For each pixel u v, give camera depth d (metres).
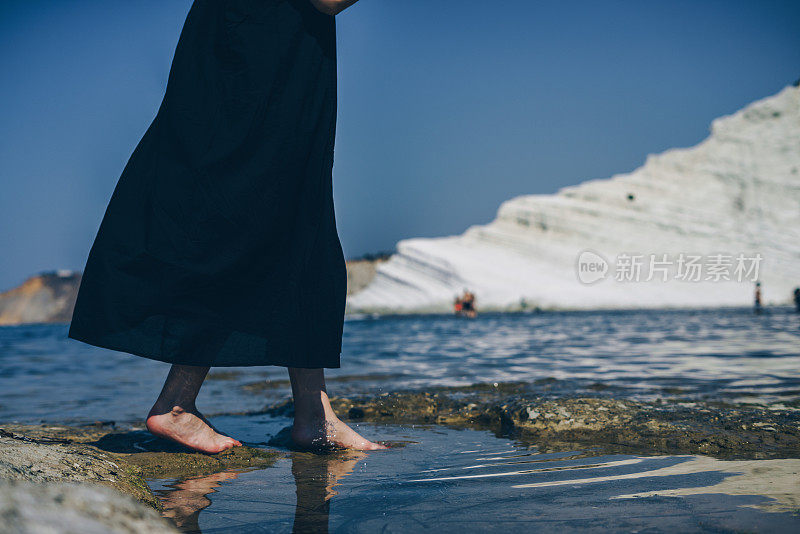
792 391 3.30
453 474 1.71
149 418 2.01
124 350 1.85
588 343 8.80
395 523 1.23
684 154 60.81
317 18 2.05
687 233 51.31
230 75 1.96
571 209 53.25
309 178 2.05
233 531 1.20
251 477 1.71
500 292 45.41
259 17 1.97
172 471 1.79
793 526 1.11
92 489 0.73
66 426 2.62
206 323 1.91
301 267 2.03
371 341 10.47
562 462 1.85
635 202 55.44
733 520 1.16
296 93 2.00
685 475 1.60
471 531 1.16
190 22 2.05
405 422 2.79
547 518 1.23
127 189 1.97
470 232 53.81
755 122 59.94
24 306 104.12
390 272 50.34
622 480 1.57
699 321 17.88
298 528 1.21
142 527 0.70
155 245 1.90
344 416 2.97
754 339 8.83
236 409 3.25
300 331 2.01
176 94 1.98
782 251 49.47
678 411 2.47
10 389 4.48
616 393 3.24
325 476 1.72
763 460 1.79
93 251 1.93
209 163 1.92
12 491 0.63
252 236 1.94
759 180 55.09
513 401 2.79
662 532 1.10
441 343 9.50
